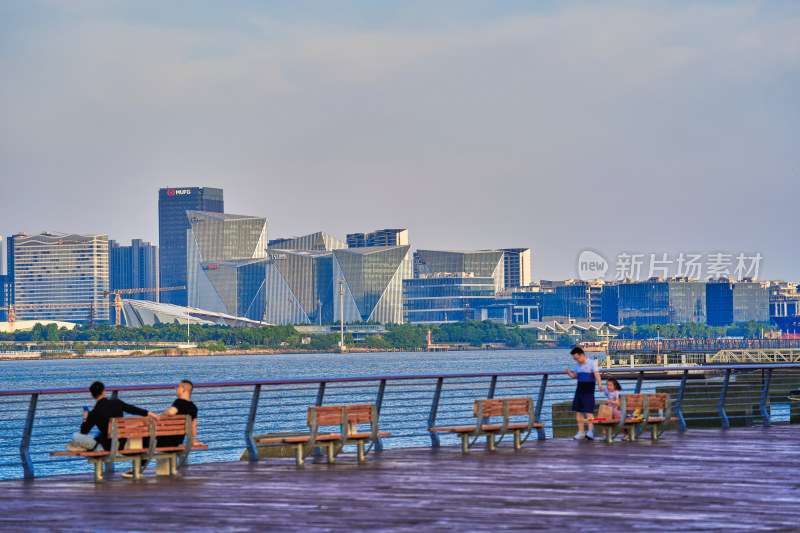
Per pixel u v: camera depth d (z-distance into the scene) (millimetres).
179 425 33281
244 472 33406
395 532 22281
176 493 28844
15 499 28188
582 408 42219
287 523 23578
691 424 53969
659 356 193375
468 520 23562
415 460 35844
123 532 22875
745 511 24312
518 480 30047
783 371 81375
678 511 24391
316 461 36562
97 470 31984
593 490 27875
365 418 36344
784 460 34219
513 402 39125
